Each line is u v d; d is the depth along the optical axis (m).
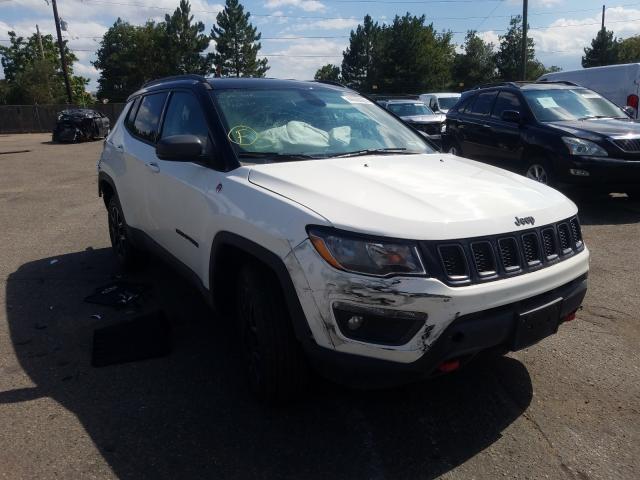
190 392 3.40
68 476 2.67
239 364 3.75
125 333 4.11
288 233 2.82
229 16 70.25
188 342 4.07
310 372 3.21
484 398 3.33
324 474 2.69
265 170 3.31
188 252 3.91
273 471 2.71
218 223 3.33
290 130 3.87
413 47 65.69
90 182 12.39
